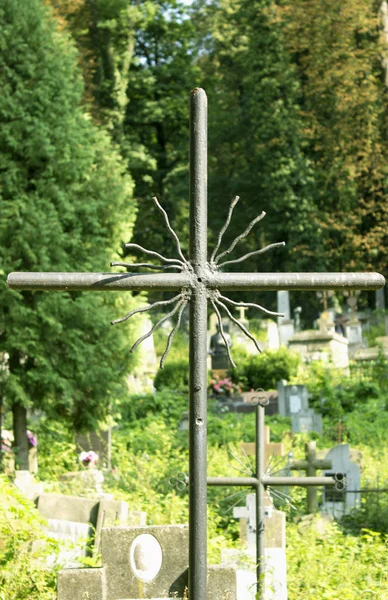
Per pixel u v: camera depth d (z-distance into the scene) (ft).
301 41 146.00
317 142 150.61
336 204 151.74
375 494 47.34
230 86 168.14
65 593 17.78
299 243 148.87
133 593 17.80
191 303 14.85
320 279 15.16
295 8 144.05
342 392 85.40
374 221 152.25
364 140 143.74
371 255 147.74
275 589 26.81
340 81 143.23
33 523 24.34
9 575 22.62
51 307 51.06
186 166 163.53
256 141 155.43
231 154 166.50
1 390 51.21
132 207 56.18
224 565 17.52
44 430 57.11
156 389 97.35
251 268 159.74
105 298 53.88
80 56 135.95
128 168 154.61
